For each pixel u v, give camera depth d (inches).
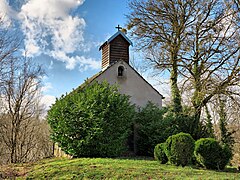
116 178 351.3
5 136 895.1
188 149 454.0
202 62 691.4
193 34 708.0
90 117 525.7
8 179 414.0
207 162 461.4
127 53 780.0
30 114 944.9
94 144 530.3
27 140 997.2
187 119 676.7
